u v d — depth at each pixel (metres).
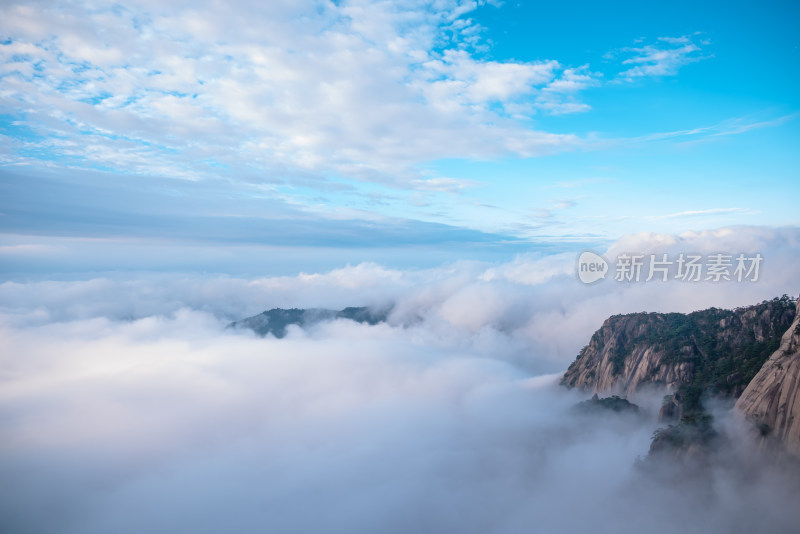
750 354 126.44
